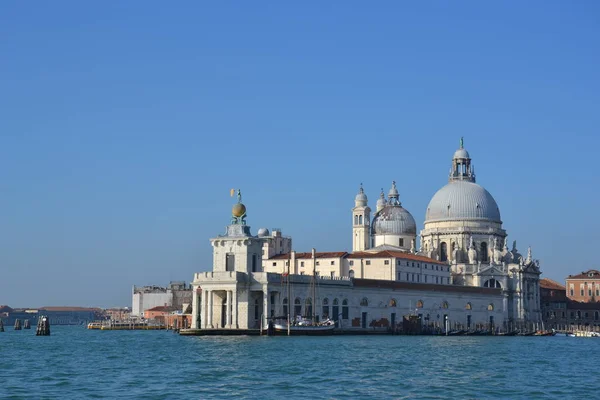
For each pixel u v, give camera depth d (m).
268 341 182.38
